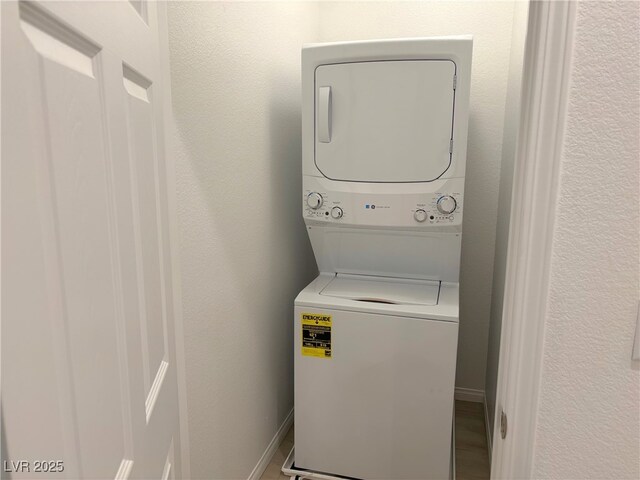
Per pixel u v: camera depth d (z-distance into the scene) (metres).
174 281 1.19
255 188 1.87
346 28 2.55
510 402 0.83
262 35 1.85
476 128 2.46
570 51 0.71
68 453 0.49
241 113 1.71
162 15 1.05
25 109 0.41
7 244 0.38
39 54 0.43
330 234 2.06
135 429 0.72
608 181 0.74
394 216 1.89
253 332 1.93
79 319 0.51
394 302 1.88
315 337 1.90
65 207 0.48
